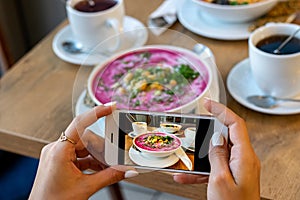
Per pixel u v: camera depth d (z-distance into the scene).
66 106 0.71
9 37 1.43
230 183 0.49
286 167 0.58
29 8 1.42
